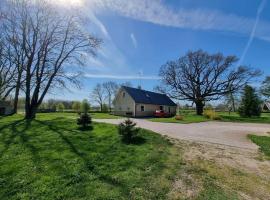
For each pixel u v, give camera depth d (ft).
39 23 62.95
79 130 41.32
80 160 23.29
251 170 22.71
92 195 15.97
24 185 17.37
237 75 135.33
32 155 24.76
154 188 17.51
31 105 62.54
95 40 68.90
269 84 133.08
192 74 143.02
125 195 16.16
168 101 168.35
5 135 35.96
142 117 118.83
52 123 48.88
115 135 36.35
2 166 21.39
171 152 28.30
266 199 16.46
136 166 22.26
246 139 42.04
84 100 187.32
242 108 129.08
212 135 45.65
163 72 149.79
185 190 17.46
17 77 72.95
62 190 16.62
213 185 18.56
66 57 66.39
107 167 21.67
